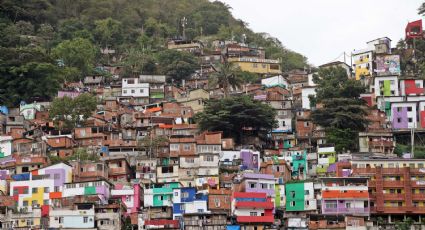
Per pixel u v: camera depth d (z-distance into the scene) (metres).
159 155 185.00
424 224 156.50
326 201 161.00
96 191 162.50
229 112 197.25
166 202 162.38
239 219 152.62
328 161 188.88
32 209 156.75
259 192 159.38
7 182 170.62
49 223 152.50
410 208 162.75
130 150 195.12
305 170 188.50
